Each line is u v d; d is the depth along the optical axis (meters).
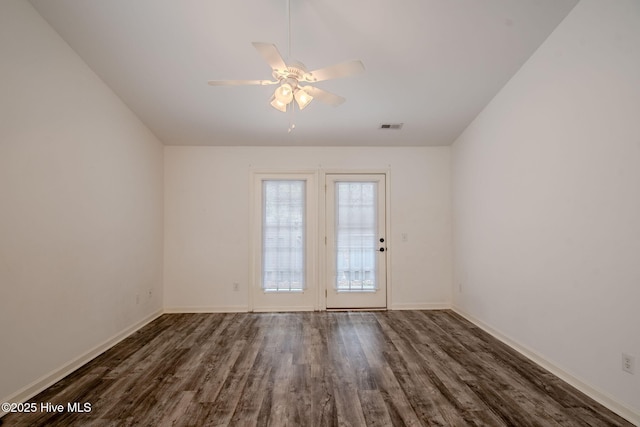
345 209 4.68
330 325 3.96
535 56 2.89
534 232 2.93
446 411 2.14
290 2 2.42
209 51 2.87
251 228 4.61
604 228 2.23
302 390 2.41
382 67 3.09
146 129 4.08
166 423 2.02
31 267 2.37
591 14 2.33
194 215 4.58
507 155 3.33
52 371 2.54
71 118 2.79
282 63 2.08
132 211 3.74
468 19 2.58
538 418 2.06
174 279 4.55
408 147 4.69
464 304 4.29
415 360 2.93
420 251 4.68
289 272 4.62
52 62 2.58
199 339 3.49
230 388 2.44
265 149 4.65
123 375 2.66
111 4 2.44
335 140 4.52
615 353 2.14
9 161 2.21
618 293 2.13
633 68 2.04
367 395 2.34
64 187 2.70
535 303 2.92
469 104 3.69
